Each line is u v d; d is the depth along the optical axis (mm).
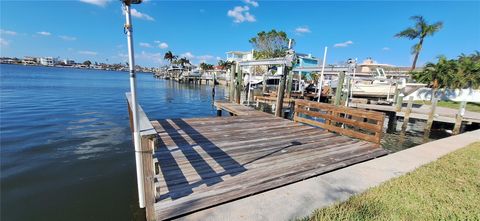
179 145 5004
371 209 2713
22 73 54281
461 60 17859
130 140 7824
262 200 2891
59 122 9938
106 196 4418
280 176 3670
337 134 6668
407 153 4977
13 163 5703
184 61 71312
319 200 2908
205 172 3695
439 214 2680
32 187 4652
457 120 10469
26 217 3721
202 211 2670
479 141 6191
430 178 3621
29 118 10453
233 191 3119
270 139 5789
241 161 4230
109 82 39312
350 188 3256
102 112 12680
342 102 14250
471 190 3264
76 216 3793
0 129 8539
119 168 5676
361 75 20094
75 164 5809
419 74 18594
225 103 12453
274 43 35812
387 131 11562
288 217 2541
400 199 2963
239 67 13477
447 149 5355
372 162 4359
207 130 6367
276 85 28359
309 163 4293
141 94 25250
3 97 16828
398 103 12883
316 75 32312
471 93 18594
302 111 7945
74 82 35719
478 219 2598
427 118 11109
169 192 3027
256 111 10164
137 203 4199
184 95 25875
